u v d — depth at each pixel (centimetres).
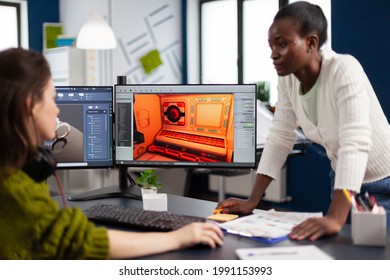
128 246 110
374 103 152
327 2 425
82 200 182
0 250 105
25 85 100
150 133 183
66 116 180
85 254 107
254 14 498
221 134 175
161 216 142
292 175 469
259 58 497
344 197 129
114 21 485
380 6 331
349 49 348
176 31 547
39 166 111
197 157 179
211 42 545
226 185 519
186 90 177
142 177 172
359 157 130
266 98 491
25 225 104
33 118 102
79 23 512
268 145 167
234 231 130
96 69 488
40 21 532
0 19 519
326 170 438
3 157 99
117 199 185
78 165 182
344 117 135
